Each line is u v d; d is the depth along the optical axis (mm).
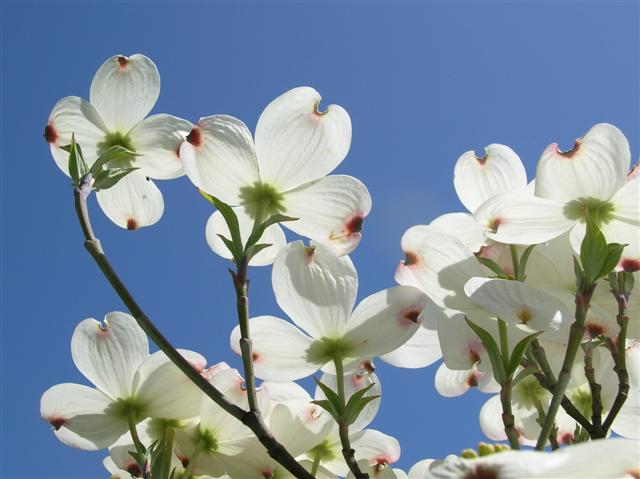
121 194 896
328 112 819
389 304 809
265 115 817
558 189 782
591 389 786
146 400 834
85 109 866
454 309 799
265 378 825
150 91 869
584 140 775
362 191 819
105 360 841
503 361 769
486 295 757
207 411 827
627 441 592
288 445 828
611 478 597
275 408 829
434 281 801
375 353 813
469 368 805
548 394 853
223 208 770
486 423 879
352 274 813
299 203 822
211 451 828
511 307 753
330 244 822
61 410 842
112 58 868
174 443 835
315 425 830
